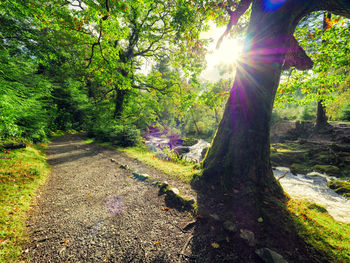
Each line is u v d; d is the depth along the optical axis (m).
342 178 8.32
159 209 3.58
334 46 6.41
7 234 2.44
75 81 17.66
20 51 8.22
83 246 2.48
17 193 3.58
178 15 5.42
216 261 2.20
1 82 6.17
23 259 2.13
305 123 18.77
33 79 8.92
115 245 2.53
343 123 16.06
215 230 2.79
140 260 2.25
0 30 7.37
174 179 5.12
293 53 4.48
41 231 2.74
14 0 5.61
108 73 9.27
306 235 2.54
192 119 30.55
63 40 10.79
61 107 17.22
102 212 3.46
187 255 2.32
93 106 19.41
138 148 11.02
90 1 5.66
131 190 4.57
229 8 5.00
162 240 2.64
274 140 19.53
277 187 3.92
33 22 7.99
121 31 6.84
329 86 7.69
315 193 6.74
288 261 2.10
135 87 14.95
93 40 8.32
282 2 3.61
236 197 3.58
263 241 2.45
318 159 10.80
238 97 4.31
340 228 3.16
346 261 2.10
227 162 4.13
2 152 5.41
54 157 7.76
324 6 3.31
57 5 7.52
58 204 3.69
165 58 15.02
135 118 16.36
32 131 8.88
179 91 13.74
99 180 5.32
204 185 4.31
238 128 4.18
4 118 5.77
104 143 12.26
